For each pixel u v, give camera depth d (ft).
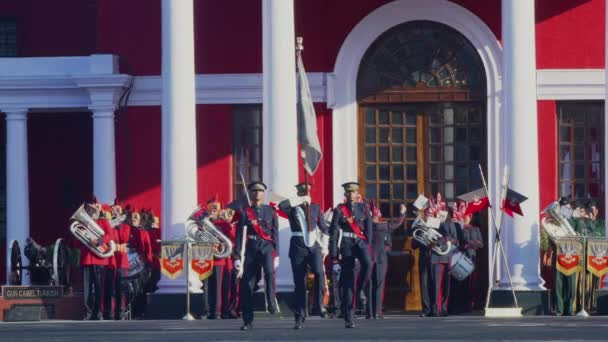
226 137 303.48
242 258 207.62
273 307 209.46
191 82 270.67
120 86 302.45
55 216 341.82
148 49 304.91
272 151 266.57
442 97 301.02
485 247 296.71
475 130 300.40
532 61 263.90
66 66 313.53
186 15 270.67
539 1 296.30
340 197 301.02
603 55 295.69
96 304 264.31
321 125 301.84
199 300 266.57
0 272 340.39
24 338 192.03
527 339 178.91
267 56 267.80
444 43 301.43
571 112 298.35
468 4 299.38
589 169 298.15
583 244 261.03
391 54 302.66
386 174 302.66
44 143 343.26
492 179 298.15
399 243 299.17
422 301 263.49
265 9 268.21
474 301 288.92
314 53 302.04
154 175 304.50
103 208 266.16
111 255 264.52
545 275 281.54
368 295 249.34
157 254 274.98
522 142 262.88
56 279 285.43
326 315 261.24
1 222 344.28
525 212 263.08
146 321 251.80
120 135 305.53
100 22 306.76
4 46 348.79
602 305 260.83
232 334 196.03
